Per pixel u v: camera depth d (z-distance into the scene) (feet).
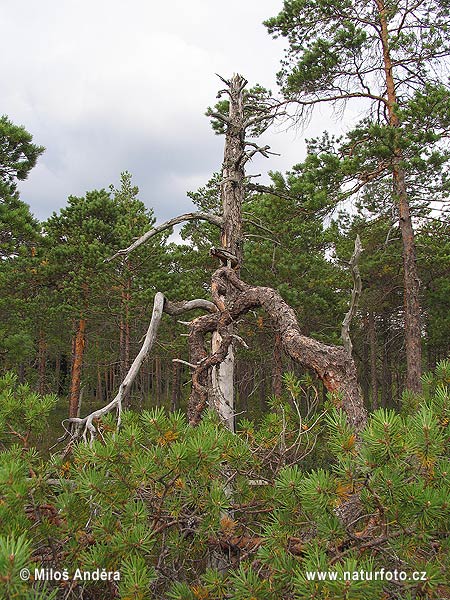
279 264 38.09
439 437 5.82
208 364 13.88
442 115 28.68
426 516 5.58
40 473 7.75
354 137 32.58
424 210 35.53
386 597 5.93
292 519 6.68
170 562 8.20
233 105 19.21
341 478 5.99
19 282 48.06
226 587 6.94
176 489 7.49
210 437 7.07
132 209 53.57
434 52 32.01
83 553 6.47
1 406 9.82
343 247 40.55
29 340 37.73
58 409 78.79
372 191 35.04
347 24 30.07
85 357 78.23
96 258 47.19
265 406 52.80
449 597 5.66
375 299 47.57
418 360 32.45
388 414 6.03
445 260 42.19
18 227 35.86
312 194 29.99
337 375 10.27
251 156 18.13
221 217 18.30
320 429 10.71
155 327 15.05
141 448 7.52
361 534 6.72
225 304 14.23
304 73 31.32
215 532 7.38
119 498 6.77
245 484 8.73
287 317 12.10
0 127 36.45
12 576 4.32
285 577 6.08
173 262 53.21
